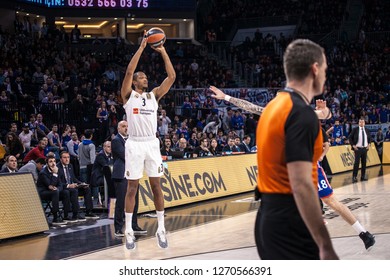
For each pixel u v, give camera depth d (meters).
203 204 12.25
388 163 24.03
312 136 2.83
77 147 14.52
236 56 30.69
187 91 23.11
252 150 16.92
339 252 6.83
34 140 15.48
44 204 12.27
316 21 33.59
